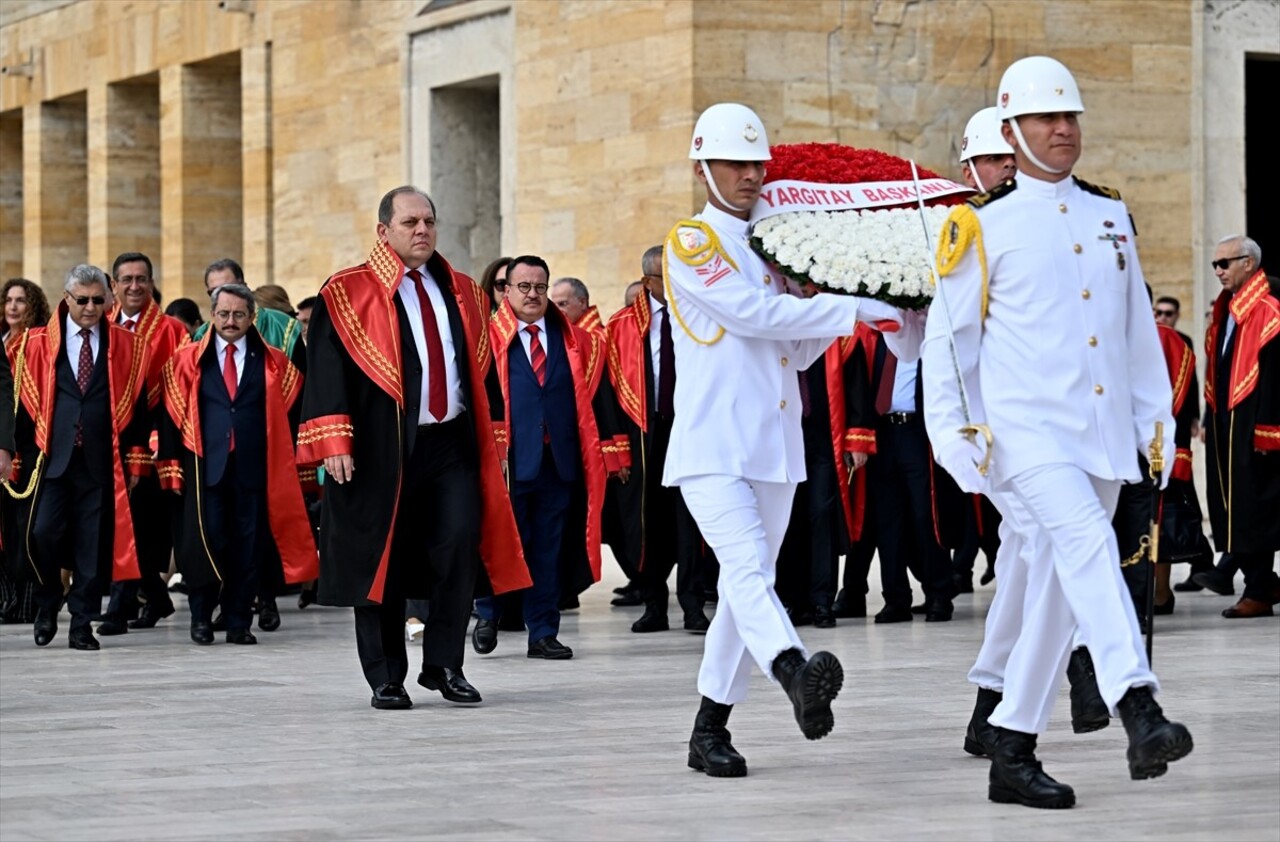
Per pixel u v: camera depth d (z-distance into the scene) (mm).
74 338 17703
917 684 14023
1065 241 9594
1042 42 27938
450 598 13414
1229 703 12938
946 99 27312
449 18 30453
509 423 16312
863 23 26891
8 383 16078
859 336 18094
